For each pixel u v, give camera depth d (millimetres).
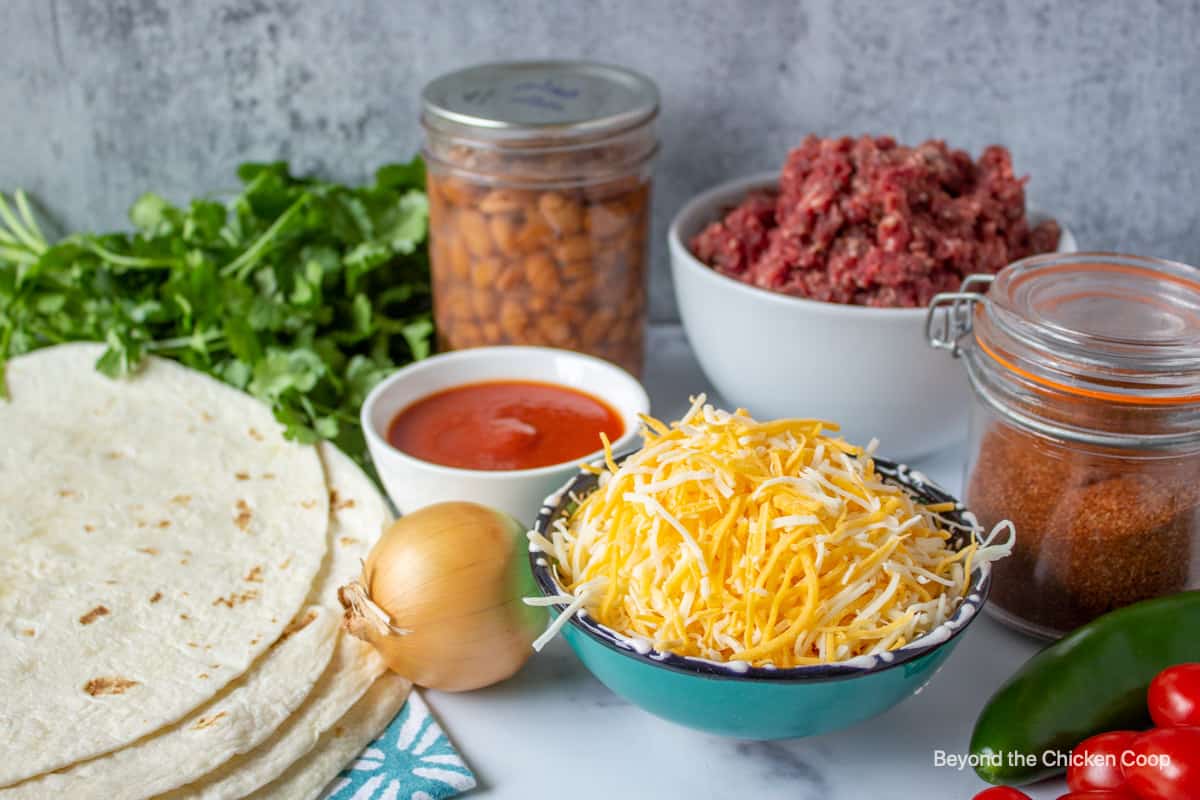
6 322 1644
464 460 1291
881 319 1302
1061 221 1774
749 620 937
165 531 1270
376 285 1703
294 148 1755
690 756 1066
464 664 1081
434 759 1030
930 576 994
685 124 1725
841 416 1408
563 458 1294
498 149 1387
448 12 1647
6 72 1685
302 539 1265
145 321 1625
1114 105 1673
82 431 1439
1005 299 1110
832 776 1044
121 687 1044
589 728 1099
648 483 1025
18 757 964
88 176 1775
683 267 1461
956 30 1634
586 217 1438
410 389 1385
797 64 1674
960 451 1540
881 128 1716
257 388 1499
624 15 1648
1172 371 1012
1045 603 1162
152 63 1681
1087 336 1028
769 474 1005
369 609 1064
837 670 909
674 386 1706
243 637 1109
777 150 1742
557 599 984
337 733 1048
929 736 1090
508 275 1457
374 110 1724
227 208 1795
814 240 1374
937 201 1363
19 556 1223
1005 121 1698
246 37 1663
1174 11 1598
